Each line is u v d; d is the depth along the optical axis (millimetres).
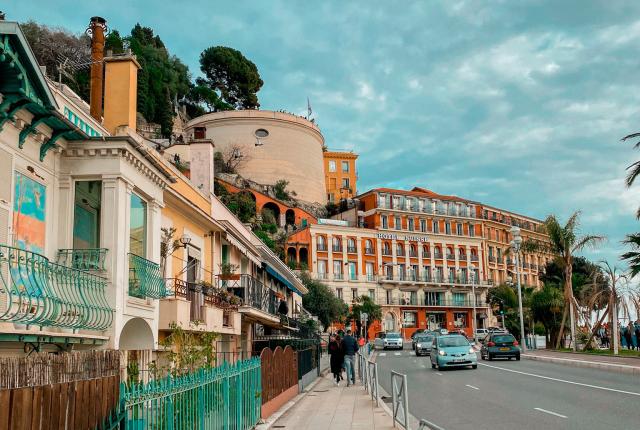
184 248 20344
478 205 106000
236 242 26125
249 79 119500
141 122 81938
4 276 10070
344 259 88875
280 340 25312
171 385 8070
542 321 54000
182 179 21047
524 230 114875
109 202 12422
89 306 11188
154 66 95000
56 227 12109
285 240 82312
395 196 97000
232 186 83438
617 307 38406
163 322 16188
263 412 14875
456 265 99875
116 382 6711
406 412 11547
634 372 23328
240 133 94062
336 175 116750
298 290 50375
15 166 10758
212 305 20812
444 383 23297
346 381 27000
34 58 9961
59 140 12031
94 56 18000
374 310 83312
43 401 5395
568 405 15406
